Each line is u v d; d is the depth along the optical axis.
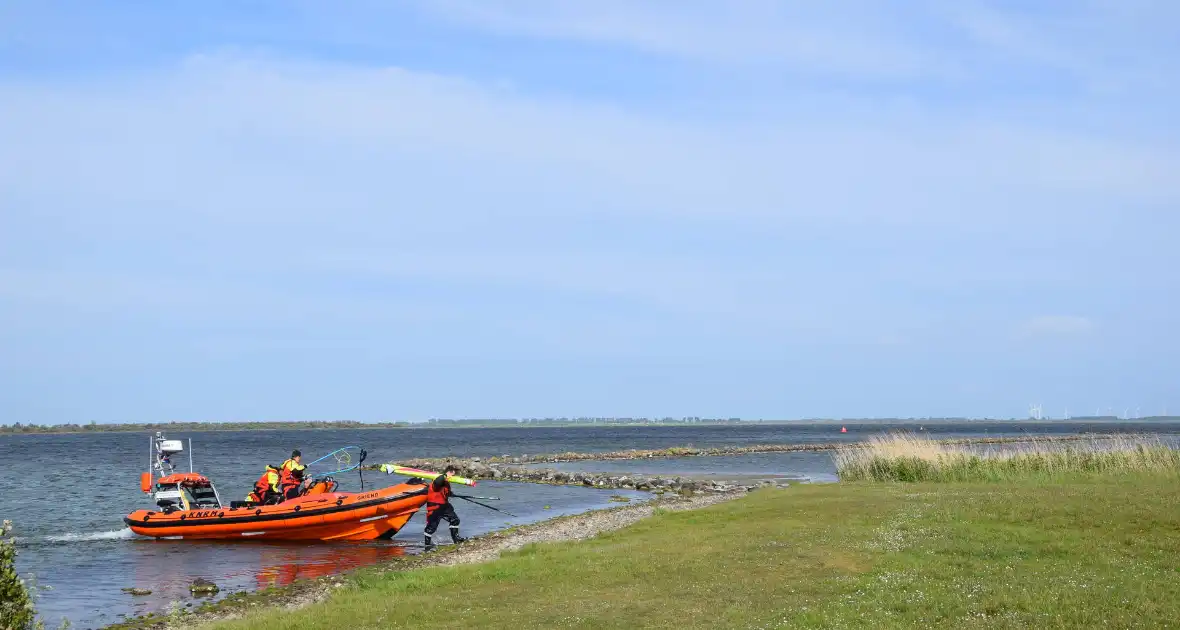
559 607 12.25
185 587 19.31
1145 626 9.84
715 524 20.17
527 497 39.06
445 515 24.11
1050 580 12.34
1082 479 27.22
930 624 10.34
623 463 69.00
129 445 128.12
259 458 80.75
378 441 142.25
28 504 38.59
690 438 150.75
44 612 16.89
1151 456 29.73
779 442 123.06
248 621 13.05
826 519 19.28
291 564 22.14
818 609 11.25
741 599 12.25
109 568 21.84
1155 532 15.69
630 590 13.20
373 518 25.55
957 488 24.64
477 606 12.74
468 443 129.12
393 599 13.72
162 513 27.12
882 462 30.88
